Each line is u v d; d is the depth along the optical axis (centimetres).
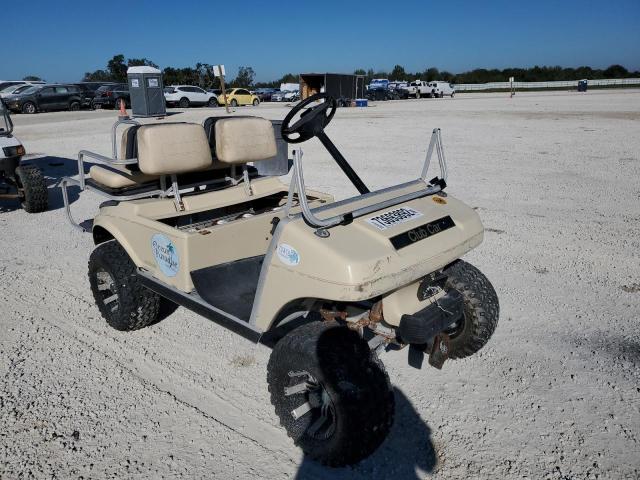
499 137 1465
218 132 384
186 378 351
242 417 313
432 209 304
